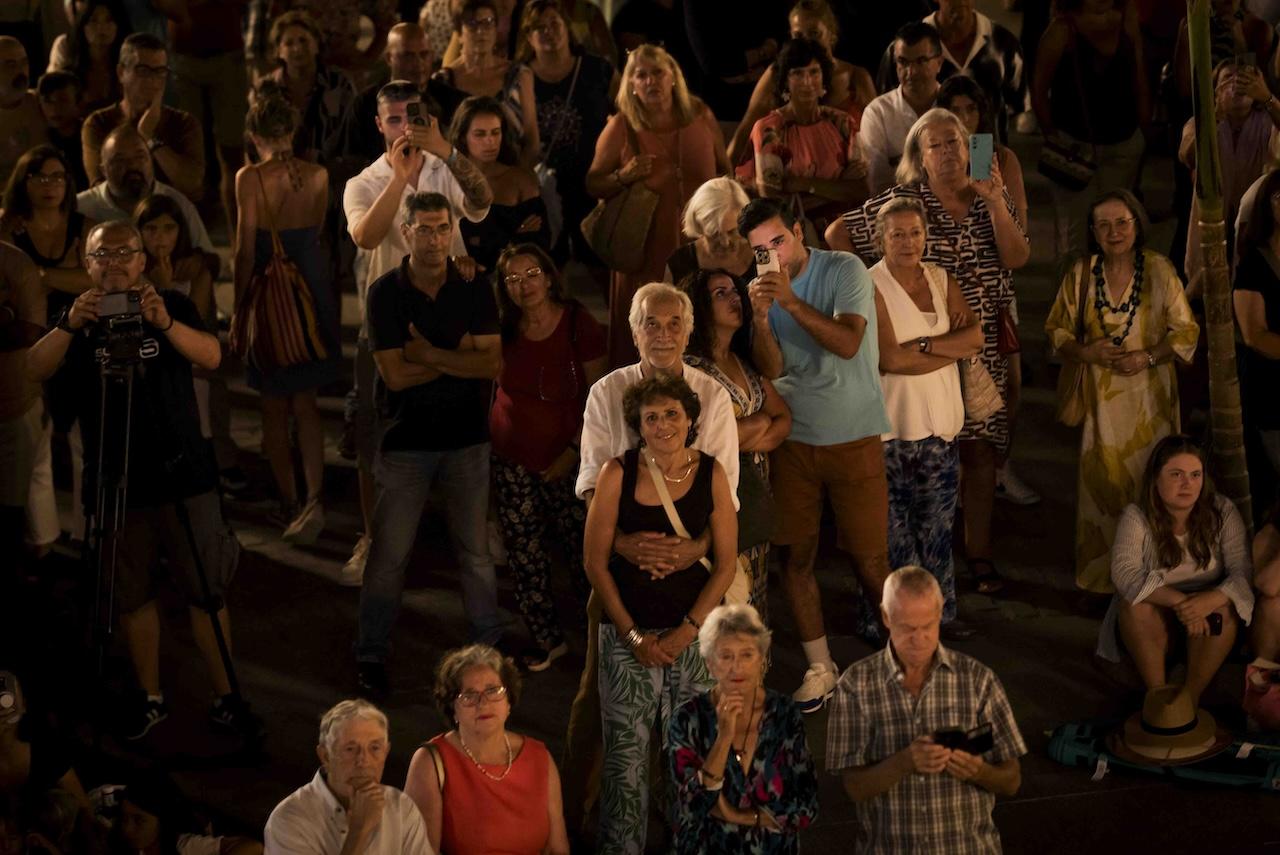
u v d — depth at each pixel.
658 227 11.76
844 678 7.73
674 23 14.91
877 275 10.09
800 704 9.90
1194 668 9.61
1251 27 13.51
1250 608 9.55
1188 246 11.94
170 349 9.41
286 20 13.06
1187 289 11.95
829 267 9.64
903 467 10.31
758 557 9.23
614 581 8.27
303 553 11.62
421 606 11.01
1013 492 12.23
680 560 8.18
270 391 11.62
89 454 9.48
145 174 11.70
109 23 14.84
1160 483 9.58
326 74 13.26
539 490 10.24
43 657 9.96
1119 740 9.45
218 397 12.21
